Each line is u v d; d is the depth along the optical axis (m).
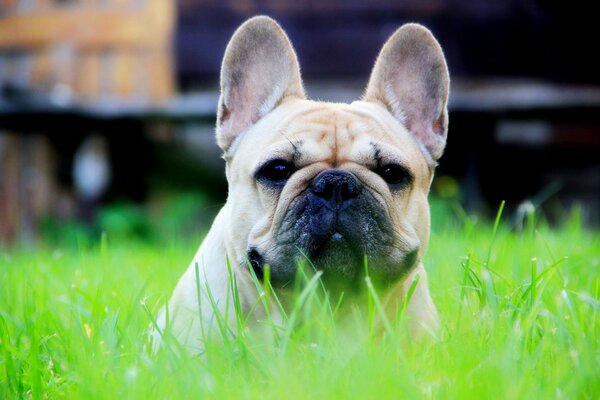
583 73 13.46
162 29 13.24
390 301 4.00
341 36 13.38
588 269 4.98
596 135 13.43
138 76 13.24
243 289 4.01
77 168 12.88
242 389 3.08
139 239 11.88
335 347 3.29
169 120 11.97
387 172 3.96
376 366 3.04
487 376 2.97
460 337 3.50
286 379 2.98
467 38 13.40
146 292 5.07
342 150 3.93
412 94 4.51
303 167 3.88
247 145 4.24
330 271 3.70
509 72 13.48
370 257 3.70
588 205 13.37
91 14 13.27
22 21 13.45
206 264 4.18
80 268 5.95
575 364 3.18
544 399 2.86
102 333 3.61
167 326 3.54
